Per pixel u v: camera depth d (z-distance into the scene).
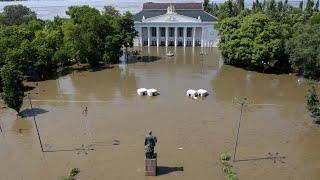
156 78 115.69
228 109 87.62
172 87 105.69
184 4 170.88
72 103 93.06
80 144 70.06
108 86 107.69
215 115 83.75
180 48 163.12
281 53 117.19
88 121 80.94
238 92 100.75
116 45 131.12
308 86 105.25
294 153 66.19
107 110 87.56
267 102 92.50
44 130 76.69
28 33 130.50
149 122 79.94
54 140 72.00
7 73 82.00
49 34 130.25
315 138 71.94
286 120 80.75
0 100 95.62
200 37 165.50
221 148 67.88
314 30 106.38
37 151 67.88
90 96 98.62
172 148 68.00
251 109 87.62
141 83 110.25
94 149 68.00
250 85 107.19
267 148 67.94
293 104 90.94
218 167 61.62
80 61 134.00
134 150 67.44
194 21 161.00
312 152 66.62
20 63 109.56
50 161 64.25
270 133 74.19
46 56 116.62
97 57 129.00
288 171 60.47
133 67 130.12
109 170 60.97
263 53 114.38
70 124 79.31
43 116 84.44
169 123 79.31
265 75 117.62
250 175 59.12
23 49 110.81
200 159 64.12
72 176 59.12
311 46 103.50
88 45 125.88
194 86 106.50
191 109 87.69
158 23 162.00
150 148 57.34
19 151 68.19
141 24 162.50
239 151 66.69
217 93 99.94
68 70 126.81
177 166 61.94
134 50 158.38
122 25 137.88
